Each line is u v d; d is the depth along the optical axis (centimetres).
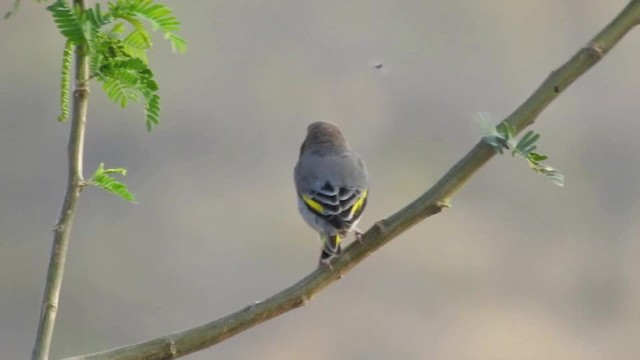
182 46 440
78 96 445
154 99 442
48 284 442
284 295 477
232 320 471
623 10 487
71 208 445
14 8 490
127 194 451
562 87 483
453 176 490
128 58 449
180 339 468
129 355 462
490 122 479
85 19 429
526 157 468
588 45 484
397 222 490
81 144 448
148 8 436
